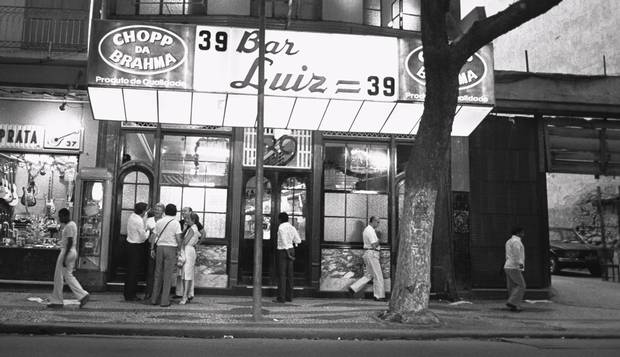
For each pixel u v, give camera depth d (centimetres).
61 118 1323
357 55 1181
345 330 891
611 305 1334
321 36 1175
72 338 800
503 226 1437
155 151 1334
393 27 1445
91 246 1270
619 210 1994
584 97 1427
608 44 2097
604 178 2172
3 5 1327
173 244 1101
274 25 1350
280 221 1248
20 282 1252
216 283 1315
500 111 1442
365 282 1315
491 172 1450
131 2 1368
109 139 1319
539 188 1462
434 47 984
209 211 1348
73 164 1333
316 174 1369
